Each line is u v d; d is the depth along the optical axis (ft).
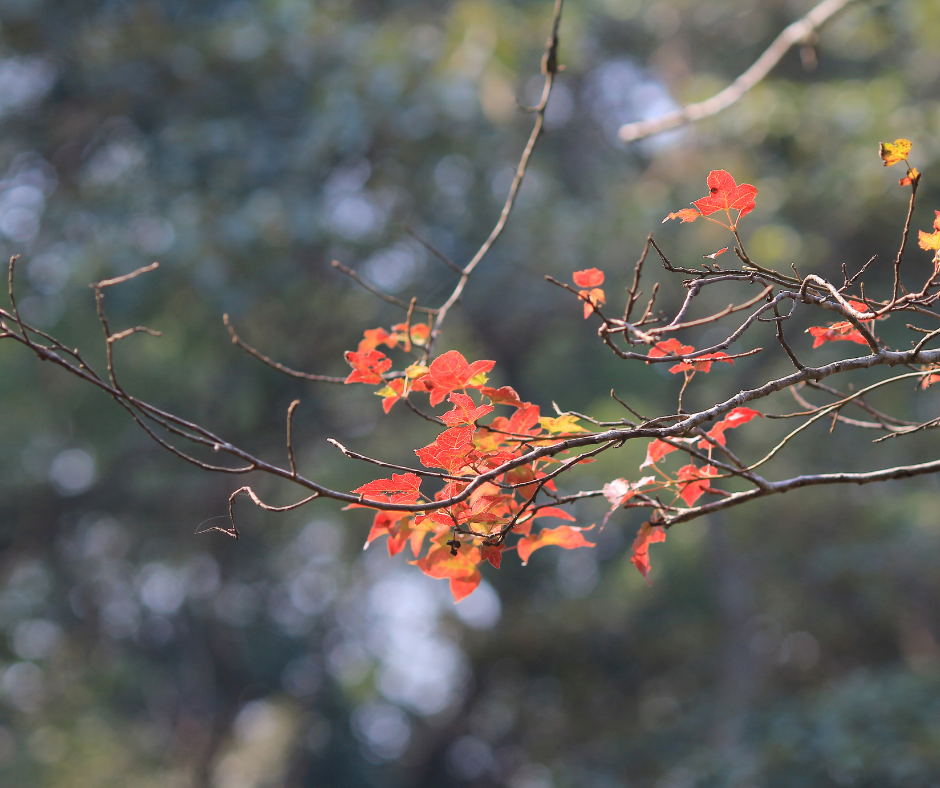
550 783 24.95
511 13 23.53
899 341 24.32
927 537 28.32
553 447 4.62
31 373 27.35
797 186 25.41
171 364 26.84
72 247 24.70
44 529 34.47
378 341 6.75
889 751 17.52
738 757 20.57
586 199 33.19
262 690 49.93
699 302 27.35
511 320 30.99
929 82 25.16
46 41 25.27
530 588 36.55
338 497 4.34
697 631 33.19
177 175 24.23
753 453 28.73
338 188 26.99
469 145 26.96
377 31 27.37
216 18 26.50
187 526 34.76
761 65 11.29
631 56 35.63
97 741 32.96
